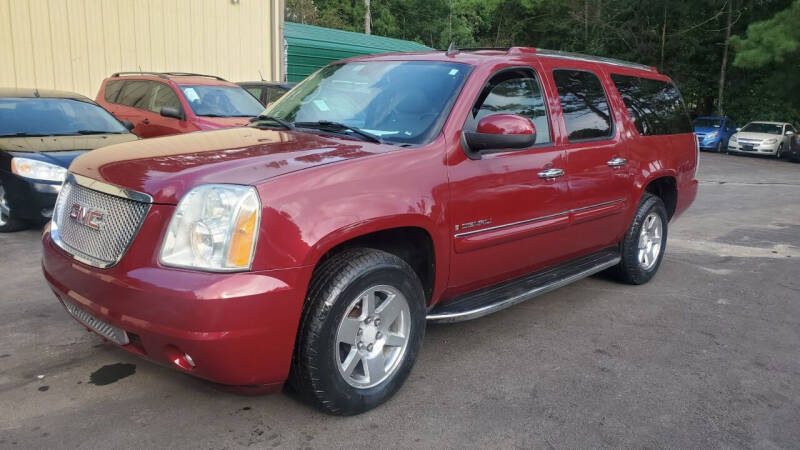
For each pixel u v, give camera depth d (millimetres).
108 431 2869
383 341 3168
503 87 3939
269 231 2645
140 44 13484
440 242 3375
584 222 4527
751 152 23266
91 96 12914
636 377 3709
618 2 34656
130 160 3066
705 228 8500
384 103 3781
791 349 4258
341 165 2979
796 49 24750
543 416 3195
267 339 2662
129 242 2709
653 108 5508
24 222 6586
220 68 15031
